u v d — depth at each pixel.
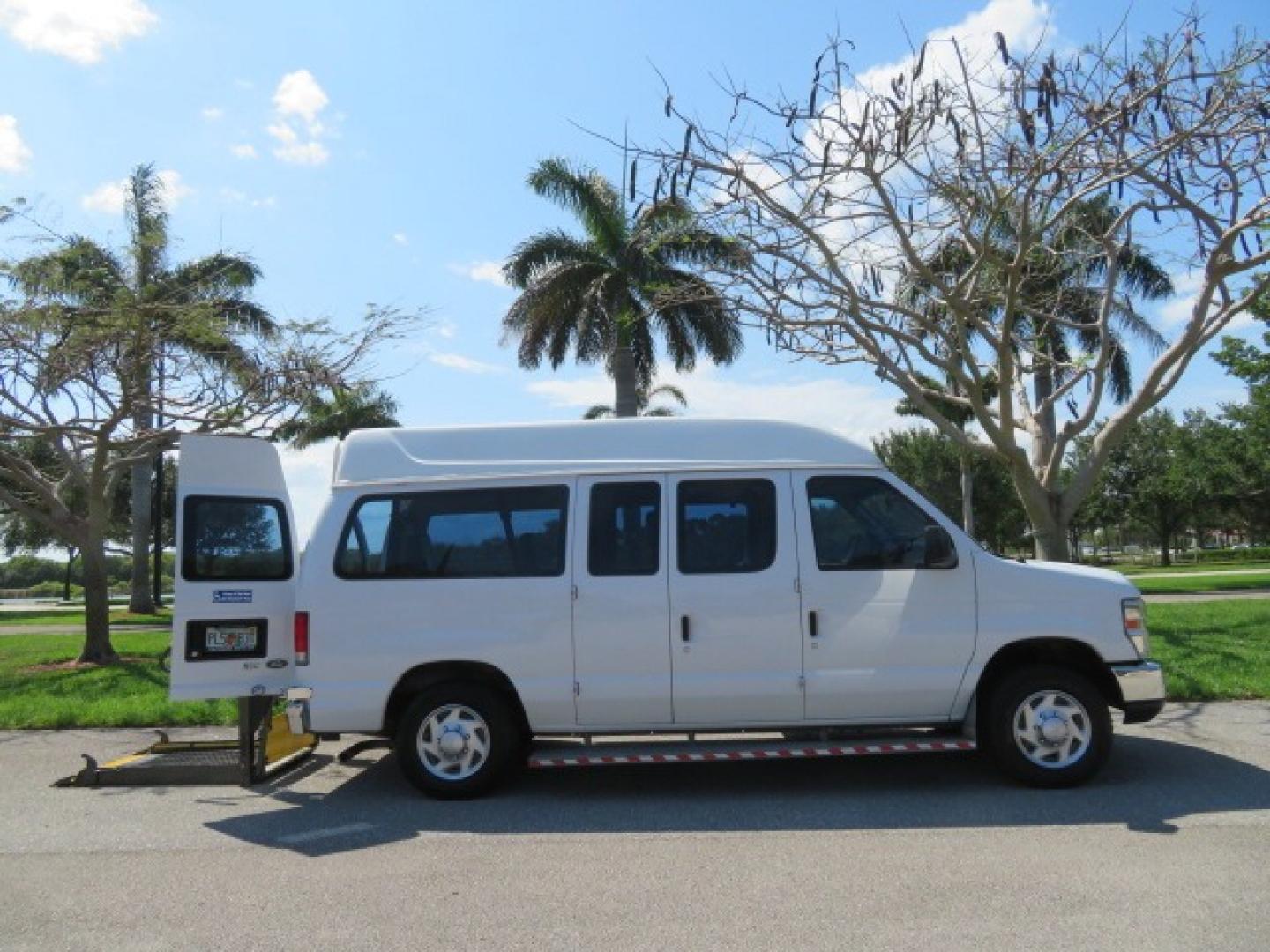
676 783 7.68
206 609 7.66
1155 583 30.73
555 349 24.47
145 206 22.16
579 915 4.93
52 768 8.79
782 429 7.43
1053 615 7.04
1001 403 13.39
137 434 17.20
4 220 20.17
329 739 7.76
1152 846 5.71
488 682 7.36
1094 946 4.36
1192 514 59.06
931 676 7.02
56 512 17.28
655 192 12.44
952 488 49.97
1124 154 11.77
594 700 7.11
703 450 7.39
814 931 4.64
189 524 7.68
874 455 7.39
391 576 7.30
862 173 12.25
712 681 7.06
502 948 4.55
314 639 7.26
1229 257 12.25
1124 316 22.53
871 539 7.21
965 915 4.77
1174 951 4.29
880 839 6.04
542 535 7.30
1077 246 15.75
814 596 7.08
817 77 11.81
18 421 15.98
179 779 7.95
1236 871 5.26
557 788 7.57
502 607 7.19
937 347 15.34
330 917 5.00
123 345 16.09
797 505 7.25
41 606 48.56
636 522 7.29
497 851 6.06
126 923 4.98
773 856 5.79
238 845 6.32
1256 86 11.23
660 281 22.44
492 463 7.45
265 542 8.01
